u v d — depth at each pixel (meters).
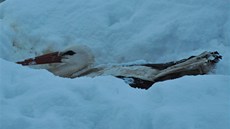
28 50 9.22
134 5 9.53
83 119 5.05
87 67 8.28
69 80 5.73
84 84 5.54
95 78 5.82
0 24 9.53
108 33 9.08
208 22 8.62
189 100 5.23
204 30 8.53
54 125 4.86
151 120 4.94
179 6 9.08
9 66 5.86
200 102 5.19
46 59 8.39
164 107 5.07
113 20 9.41
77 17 9.49
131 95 5.47
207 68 7.46
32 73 5.82
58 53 8.41
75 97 5.34
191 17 8.75
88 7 9.65
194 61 7.54
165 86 5.44
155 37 8.64
